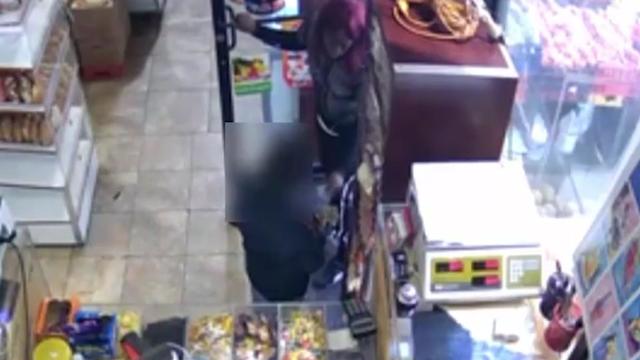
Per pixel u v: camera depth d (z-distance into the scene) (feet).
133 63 16.49
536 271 7.00
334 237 11.00
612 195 5.82
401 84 7.34
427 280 7.00
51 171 11.56
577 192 9.02
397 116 7.57
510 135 9.24
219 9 10.53
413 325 7.09
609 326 5.46
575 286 6.50
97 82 15.93
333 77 10.18
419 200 7.15
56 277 12.06
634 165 5.53
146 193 13.46
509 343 6.99
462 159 7.97
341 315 9.63
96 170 13.67
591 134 9.21
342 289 10.85
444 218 7.00
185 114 15.16
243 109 11.75
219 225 12.88
